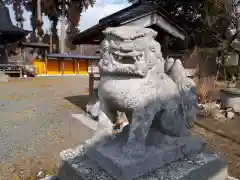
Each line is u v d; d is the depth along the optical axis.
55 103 7.38
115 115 1.88
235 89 5.74
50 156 3.38
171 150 1.81
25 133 4.45
